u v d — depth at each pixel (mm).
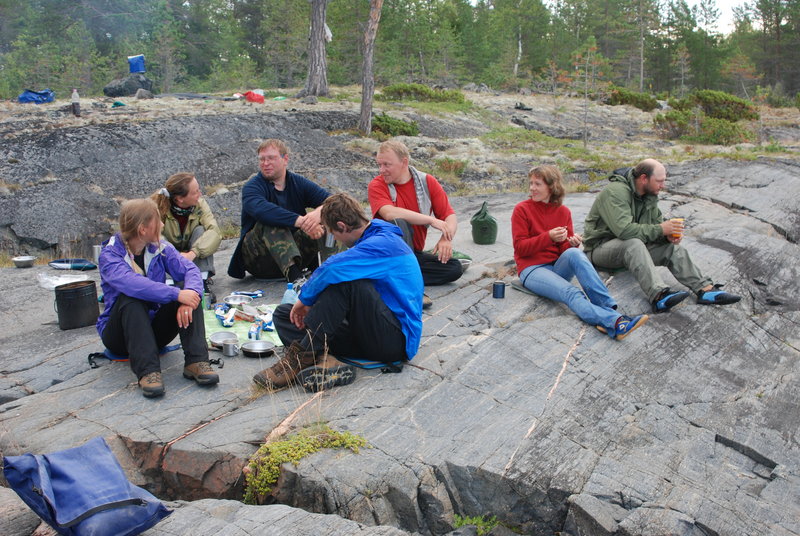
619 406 4465
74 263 7680
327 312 4102
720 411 4750
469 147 20578
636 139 25812
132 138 14805
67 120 16953
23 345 5121
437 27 52969
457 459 3555
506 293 5973
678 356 5352
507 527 3477
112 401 4086
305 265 6469
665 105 35031
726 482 3785
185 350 4297
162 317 4410
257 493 3395
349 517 3197
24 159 13148
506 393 4348
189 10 57656
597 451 3869
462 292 6059
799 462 4164
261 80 50625
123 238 4270
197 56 56062
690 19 63938
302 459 3420
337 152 17469
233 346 4723
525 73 59938
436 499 3385
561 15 70062
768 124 29266
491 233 7922
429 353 4766
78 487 2617
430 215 6039
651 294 5781
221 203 13438
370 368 4473
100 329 4492
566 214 5797
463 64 56969
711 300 5977
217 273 7043
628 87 60594
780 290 7113
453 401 4160
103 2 53594
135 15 53469
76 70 45094
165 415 3906
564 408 4246
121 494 2658
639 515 3309
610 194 6137
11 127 15750
